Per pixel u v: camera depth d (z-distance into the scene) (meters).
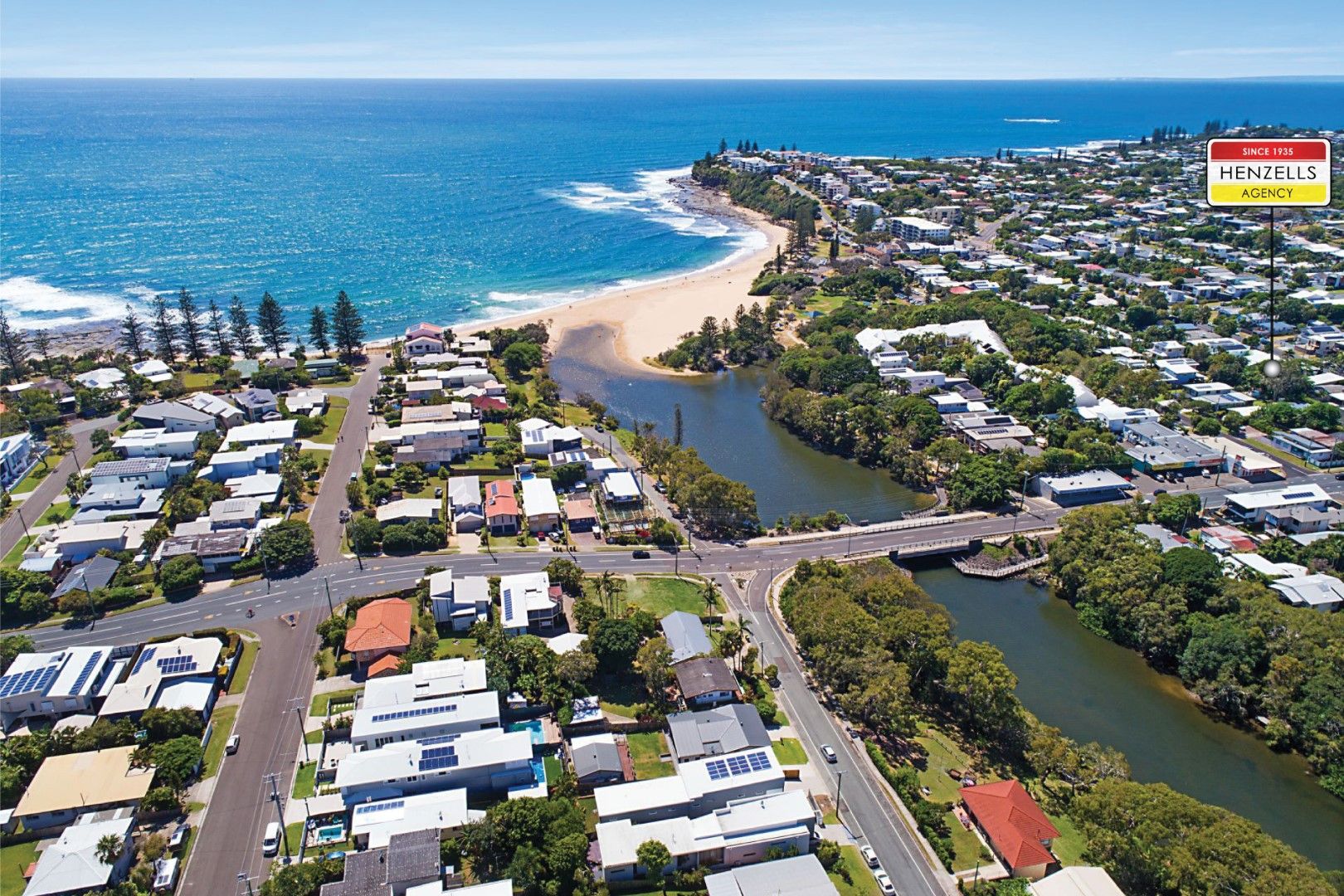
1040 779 121.81
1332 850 112.56
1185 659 143.75
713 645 144.25
